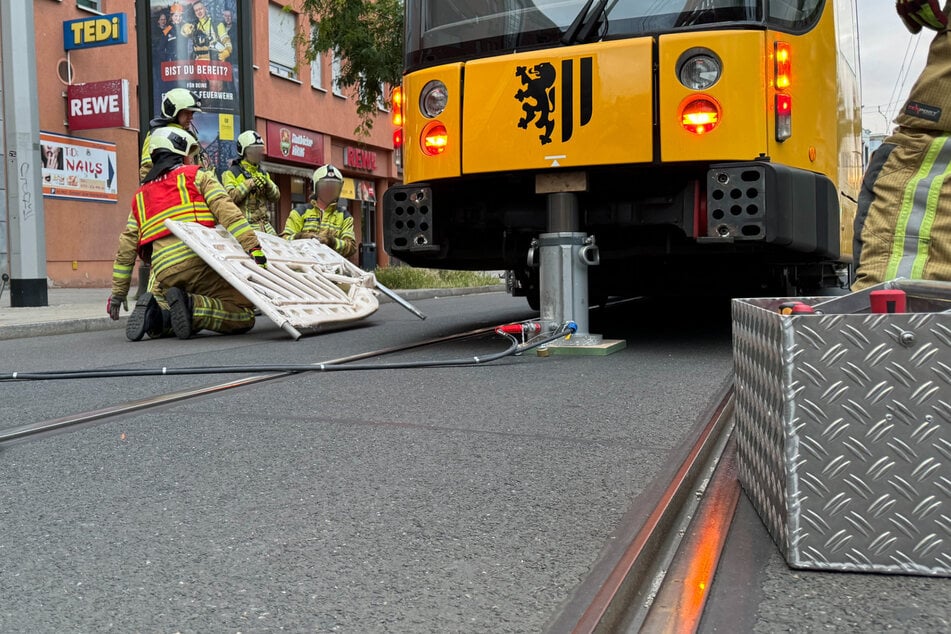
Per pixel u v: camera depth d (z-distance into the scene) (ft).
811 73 17.19
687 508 7.42
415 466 8.71
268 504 7.55
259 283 22.26
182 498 7.75
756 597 5.65
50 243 52.70
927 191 10.38
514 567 6.04
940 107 10.51
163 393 13.04
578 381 13.79
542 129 16.30
